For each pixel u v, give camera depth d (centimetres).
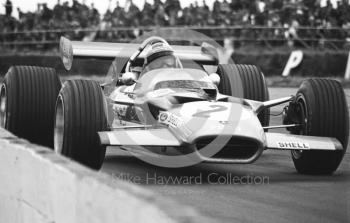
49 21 8244
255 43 6988
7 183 1506
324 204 1873
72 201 1055
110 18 7906
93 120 2267
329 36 6819
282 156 3042
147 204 784
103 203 919
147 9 7800
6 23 8475
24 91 2812
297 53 6606
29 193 1316
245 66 3102
